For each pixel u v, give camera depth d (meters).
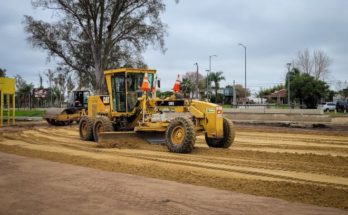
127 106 17.41
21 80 82.94
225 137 14.81
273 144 16.88
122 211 6.61
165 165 11.20
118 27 44.34
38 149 14.83
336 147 15.86
